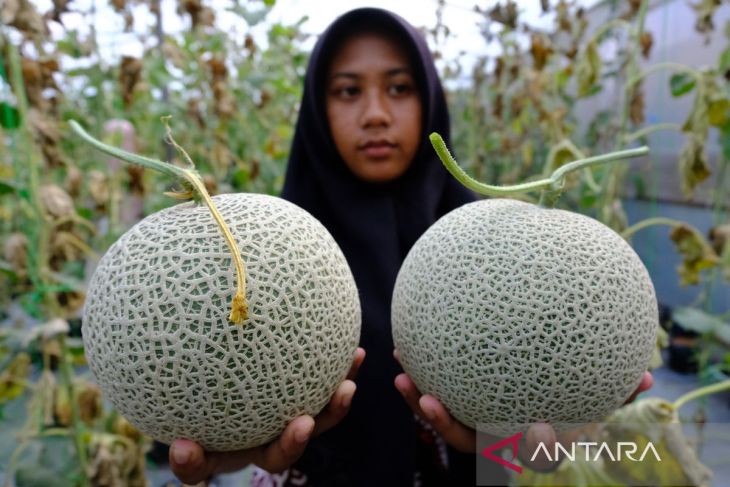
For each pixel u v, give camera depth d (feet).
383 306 4.23
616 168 5.72
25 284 6.27
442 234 3.09
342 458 4.16
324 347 2.78
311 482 4.21
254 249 2.64
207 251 2.60
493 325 2.76
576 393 2.82
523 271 2.78
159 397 2.62
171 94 10.09
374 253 4.37
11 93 5.25
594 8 10.16
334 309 2.82
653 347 3.05
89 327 2.75
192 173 2.71
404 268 3.21
